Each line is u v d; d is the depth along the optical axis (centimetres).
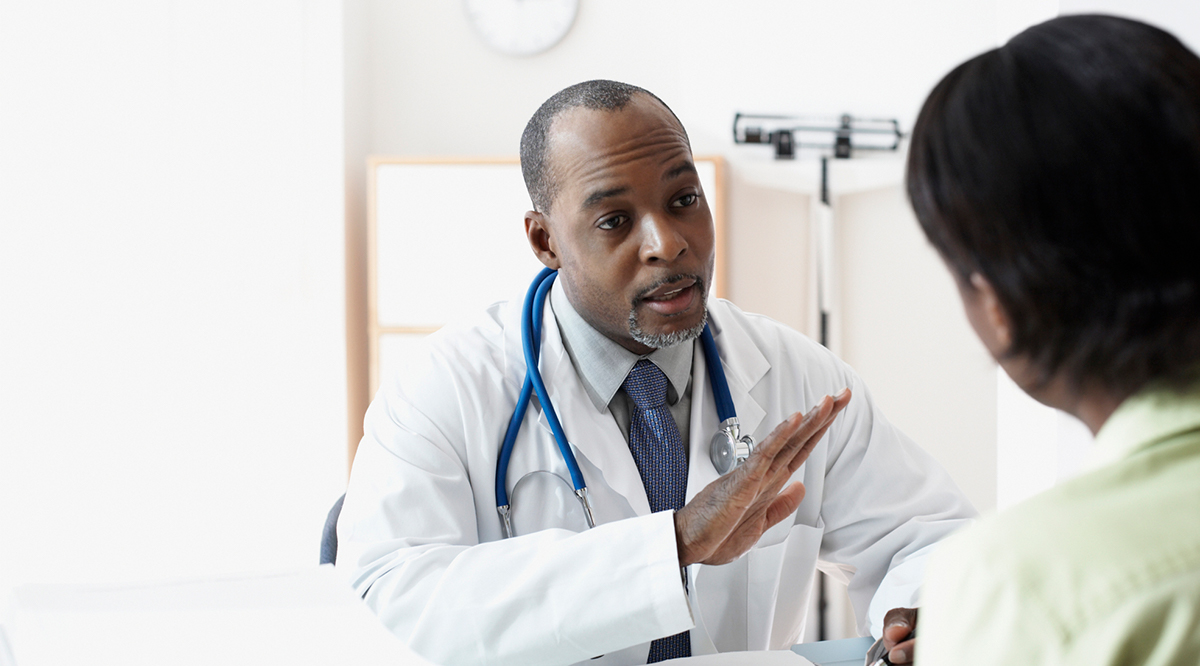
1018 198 39
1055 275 40
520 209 258
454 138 286
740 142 273
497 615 88
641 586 85
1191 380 40
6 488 196
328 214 263
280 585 58
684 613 85
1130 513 38
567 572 88
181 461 229
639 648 106
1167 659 34
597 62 281
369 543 102
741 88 276
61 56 201
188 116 230
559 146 101
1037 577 37
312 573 59
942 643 39
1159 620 35
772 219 276
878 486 120
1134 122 37
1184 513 37
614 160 97
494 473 111
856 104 271
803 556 119
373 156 269
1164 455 40
